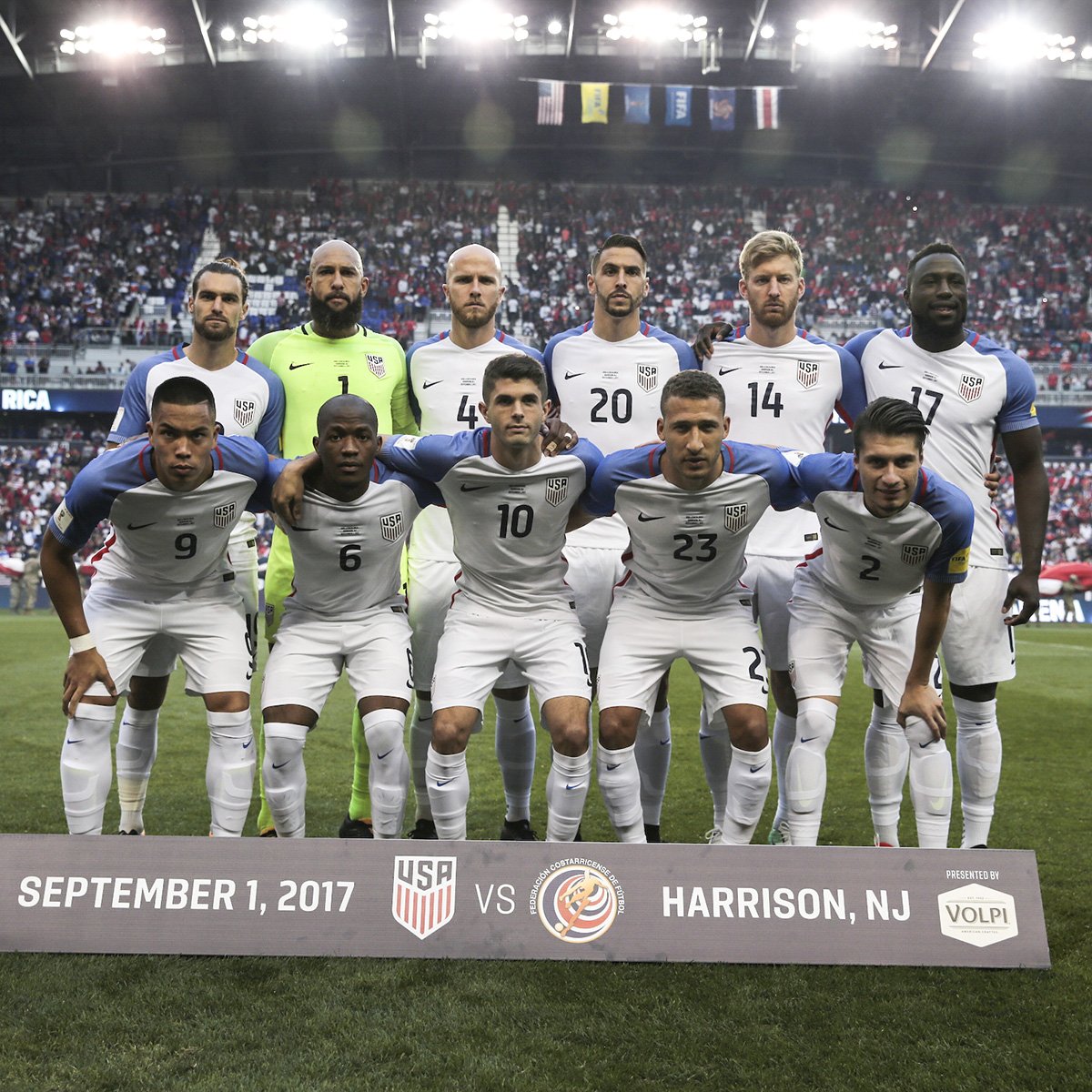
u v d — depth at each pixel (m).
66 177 30.91
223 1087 2.15
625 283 4.20
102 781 3.46
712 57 26.53
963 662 3.87
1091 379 25.41
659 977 2.76
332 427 3.33
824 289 28.83
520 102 29.03
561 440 3.58
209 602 3.68
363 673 3.56
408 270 29.02
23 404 24.44
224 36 25.91
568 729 3.39
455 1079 2.20
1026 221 30.75
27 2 24.45
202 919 2.83
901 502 3.28
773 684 4.29
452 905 2.85
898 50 26.48
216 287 4.08
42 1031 2.40
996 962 2.82
